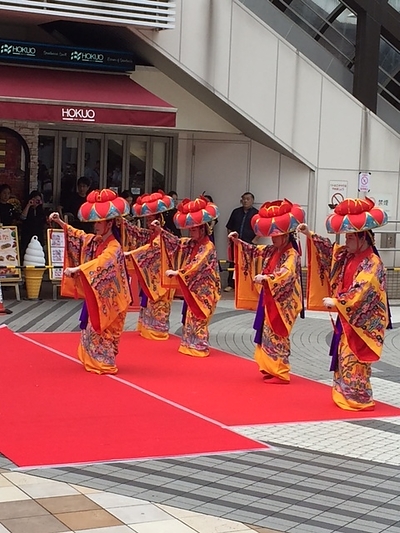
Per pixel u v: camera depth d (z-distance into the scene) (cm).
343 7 1695
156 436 744
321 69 1662
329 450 734
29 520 544
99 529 534
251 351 1154
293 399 906
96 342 967
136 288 1443
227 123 1678
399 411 880
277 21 1639
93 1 1413
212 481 636
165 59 1523
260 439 755
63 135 1706
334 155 1650
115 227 972
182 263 1118
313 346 1215
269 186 1684
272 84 1591
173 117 1461
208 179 1728
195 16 1521
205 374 1000
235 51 1557
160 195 1187
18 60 1492
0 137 1653
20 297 1507
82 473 639
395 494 627
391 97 1784
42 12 1390
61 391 885
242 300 1041
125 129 1725
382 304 866
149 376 977
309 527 557
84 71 1548
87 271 935
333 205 1545
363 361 862
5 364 998
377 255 880
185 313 1109
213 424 794
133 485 618
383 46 1766
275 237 970
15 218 1571
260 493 616
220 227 1719
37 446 701
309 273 912
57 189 1717
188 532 536
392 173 1691
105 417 796
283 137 1611
